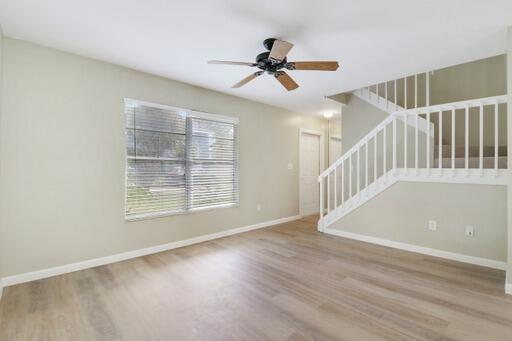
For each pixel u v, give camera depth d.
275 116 5.15
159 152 3.49
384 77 3.52
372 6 1.97
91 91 2.93
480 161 2.94
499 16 2.11
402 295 2.29
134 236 3.27
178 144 3.68
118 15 2.11
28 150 2.56
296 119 5.67
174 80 3.60
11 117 2.47
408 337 1.74
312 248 3.63
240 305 2.15
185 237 3.75
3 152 2.43
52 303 2.18
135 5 1.97
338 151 7.00
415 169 3.43
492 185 2.89
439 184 3.25
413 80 4.74
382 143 4.50
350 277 2.67
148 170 3.39
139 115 3.31
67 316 2.00
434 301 2.19
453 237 3.15
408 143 4.16
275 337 1.75
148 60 2.98
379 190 3.77
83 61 2.88
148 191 3.40
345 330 1.82
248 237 4.20
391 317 1.97
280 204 5.29
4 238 2.44
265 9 2.02
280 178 5.29
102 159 3.02
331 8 2.00
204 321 1.93
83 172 2.89
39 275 2.62
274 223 5.14
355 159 4.96
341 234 4.26
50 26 2.28
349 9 2.01
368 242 3.91
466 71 4.44
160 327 1.87
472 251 3.02
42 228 2.64
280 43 1.98
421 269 2.87
